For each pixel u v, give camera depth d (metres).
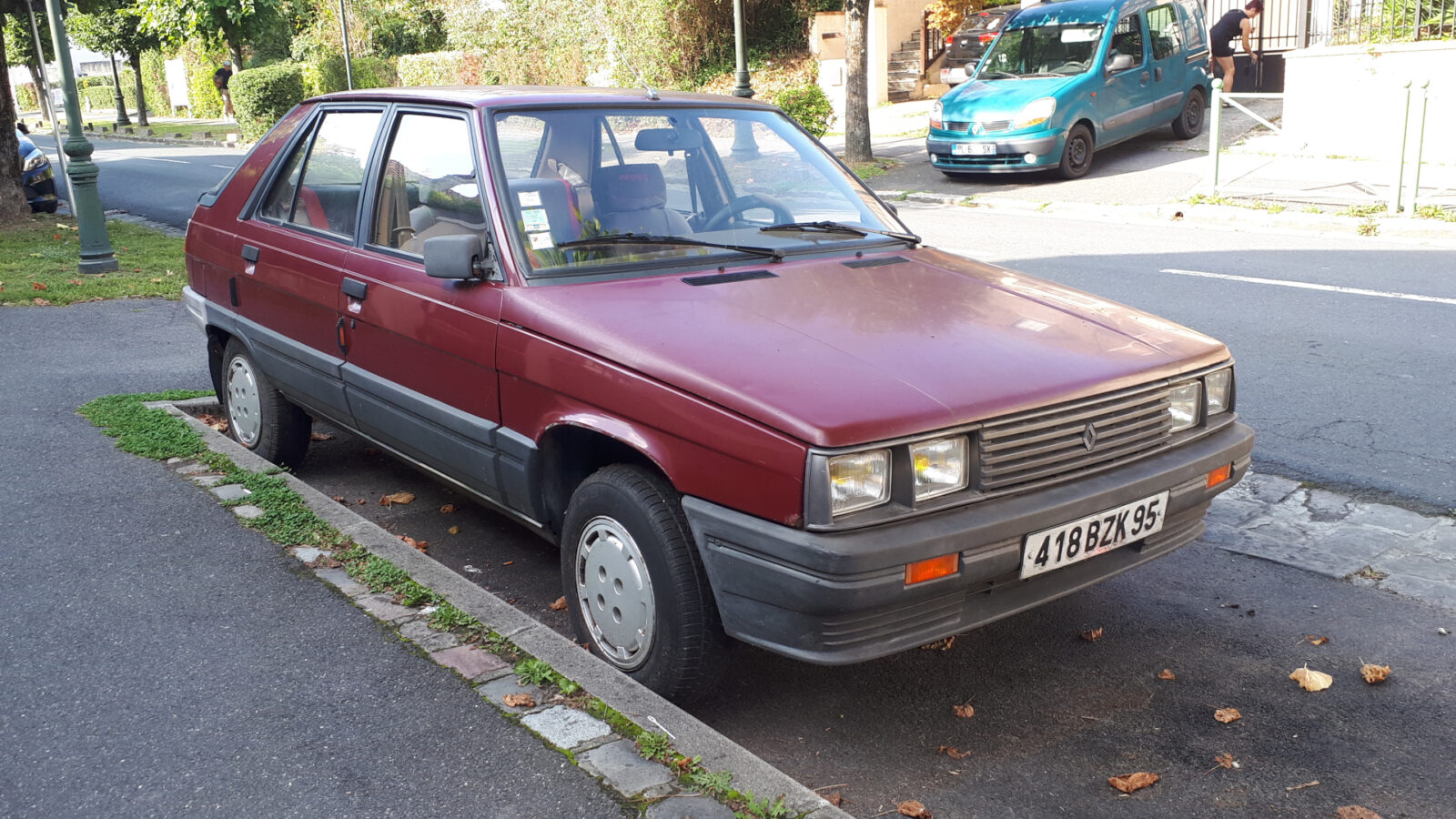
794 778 3.20
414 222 4.31
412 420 4.30
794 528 2.91
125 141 37.84
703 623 3.27
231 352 5.69
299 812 2.79
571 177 4.13
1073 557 3.23
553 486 3.78
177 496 4.87
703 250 4.05
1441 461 5.43
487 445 3.91
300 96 33.16
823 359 3.21
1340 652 3.89
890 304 3.69
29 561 4.23
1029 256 10.93
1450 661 3.80
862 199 4.75
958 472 3.04
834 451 2.86
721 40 28.98
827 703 3.61
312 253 4.83
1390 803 3.05
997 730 3.45
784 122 4.90
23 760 3.01
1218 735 3.39
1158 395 3.47
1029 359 3.33
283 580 4.07
